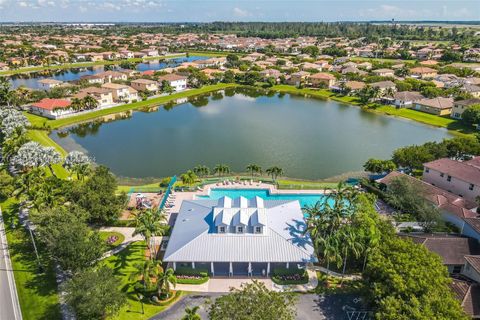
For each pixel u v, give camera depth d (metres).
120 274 54.81
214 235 55.84
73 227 51.09
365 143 121.38
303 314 47.62
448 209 66.81
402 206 68.94
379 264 45.19
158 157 108.12
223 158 107.25
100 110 158.50
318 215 58.38
